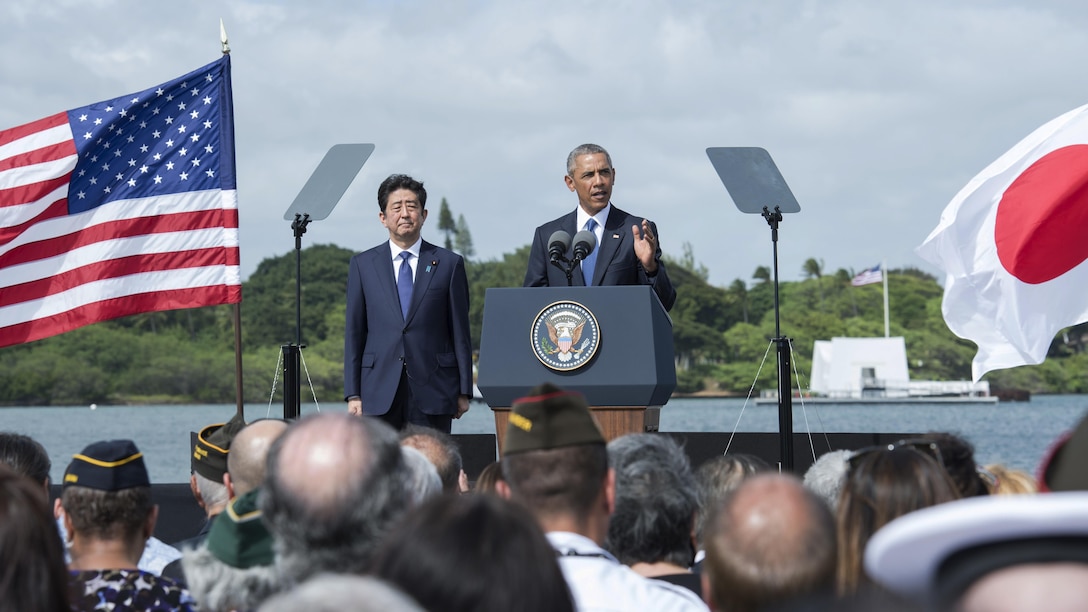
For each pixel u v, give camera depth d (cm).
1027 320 1633
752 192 1650
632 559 717
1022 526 196
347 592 235
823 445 1769
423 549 348
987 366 1639
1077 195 1609
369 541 513
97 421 14738
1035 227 1617
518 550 350
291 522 515
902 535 203
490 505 364
